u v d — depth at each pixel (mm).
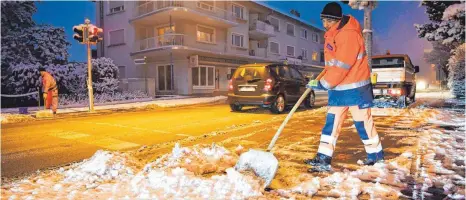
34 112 12562
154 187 3227
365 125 3912
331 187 3164
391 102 11562
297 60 38312
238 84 10633
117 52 27844
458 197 2857
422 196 2916
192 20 25422
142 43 25797
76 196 3080
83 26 12500
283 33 38094
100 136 6793
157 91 26000
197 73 25219
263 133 6496
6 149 5707
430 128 6402
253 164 3332
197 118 9641
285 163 4066
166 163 4055
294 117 9109
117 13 27609
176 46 22484
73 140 6422
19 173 4242
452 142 5004
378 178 3355
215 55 26375
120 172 3775
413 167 3725
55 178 3746
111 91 20219
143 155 4891
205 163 4023
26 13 23938
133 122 9016
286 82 10703
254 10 33125
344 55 3615
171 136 6590
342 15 3736
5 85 18062
